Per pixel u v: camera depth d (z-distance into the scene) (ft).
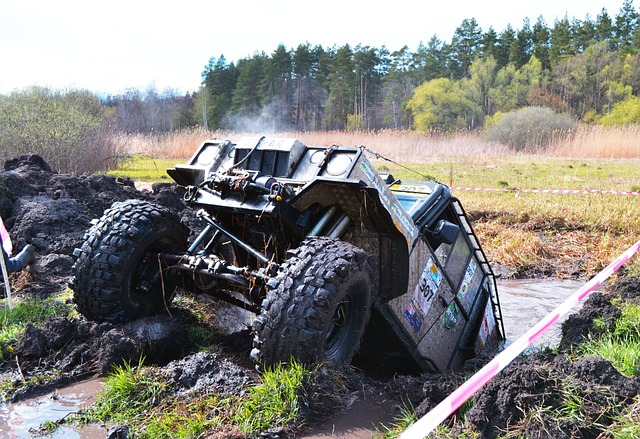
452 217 18.33
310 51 252.62
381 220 14.34
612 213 38.22
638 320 16.70
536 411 10.93
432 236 16.52
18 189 28.45
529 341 10.81
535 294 26.86
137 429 11.84
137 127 165.27
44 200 27.81
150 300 16.71
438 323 17.79
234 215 15.74
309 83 250.37
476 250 19.61
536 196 46.91
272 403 12.27
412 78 263.90
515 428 10.96
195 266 15.21
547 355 13.39
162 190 32.17
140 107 216.54
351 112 246.47
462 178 61.93
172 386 13.38
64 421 12.37
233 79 242.78
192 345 16.51
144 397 13.02
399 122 253.85
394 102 253.24
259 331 12.69
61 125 53.21
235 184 14.28
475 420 11.30
